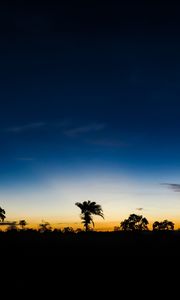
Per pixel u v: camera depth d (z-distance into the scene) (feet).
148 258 77.46
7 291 51.34
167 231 124.36
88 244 100.17
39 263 73.41
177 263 73.10
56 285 55.21
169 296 48.60
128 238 113.09
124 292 50.75
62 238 113.39
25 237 114.52
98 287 53.88
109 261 74.43
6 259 76.95
